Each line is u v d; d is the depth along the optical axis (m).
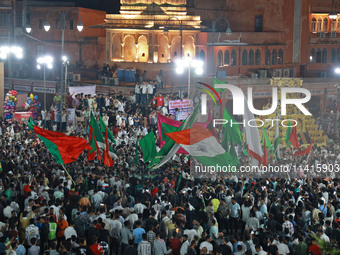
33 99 51.47
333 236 19.81
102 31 70.75
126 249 19.27
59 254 18.75
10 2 68.69
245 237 19.78
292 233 21.09
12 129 39.59
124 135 38.81
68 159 26.25
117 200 23.53
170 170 28.36
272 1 70.44
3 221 22.09
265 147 29.89
